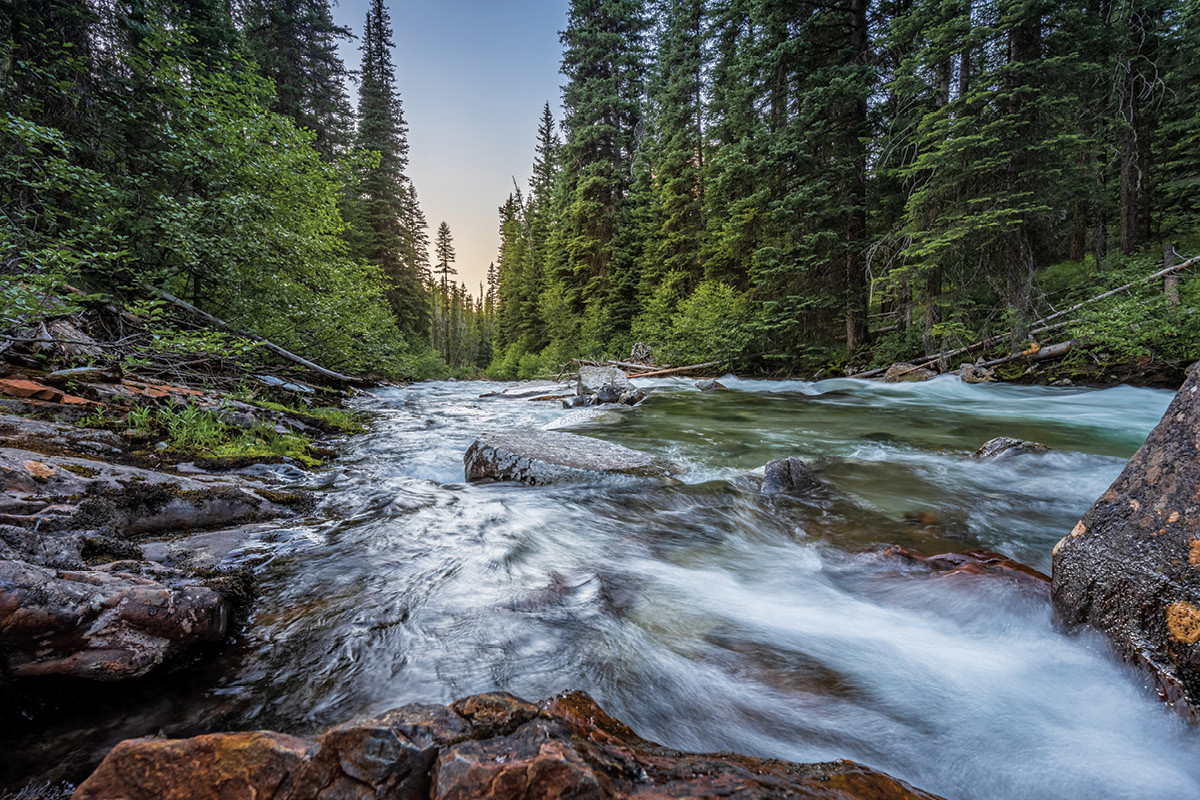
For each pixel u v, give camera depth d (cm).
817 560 330
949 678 209
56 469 260
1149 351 970
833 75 1413
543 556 316
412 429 794
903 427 821
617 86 2958
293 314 975
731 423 882
